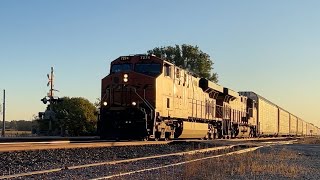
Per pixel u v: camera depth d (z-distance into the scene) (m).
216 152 21.00
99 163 13.26
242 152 21.86
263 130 54.84
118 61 25.22
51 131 46.53
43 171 10.98
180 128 27.59
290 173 13.88
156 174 11.64
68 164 13.13
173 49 70.75
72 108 46.59
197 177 11.88
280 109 68.06
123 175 10.98
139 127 23.42
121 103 23.95
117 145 19.56
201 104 32.12
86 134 46.00
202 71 69.56
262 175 13.26
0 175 10.38
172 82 26.09
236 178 12.30
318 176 13.52
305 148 29.80
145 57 24.80
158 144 22.77
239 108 44.94
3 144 15.37
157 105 23.66
